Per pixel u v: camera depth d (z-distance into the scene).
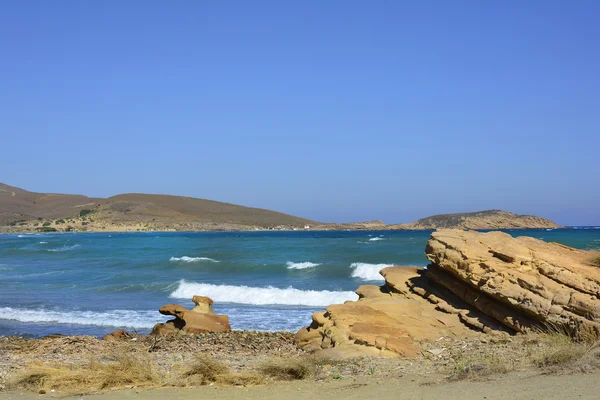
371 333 12.30
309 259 42.22
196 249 58.62
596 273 12.09
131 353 13.16
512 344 11.07
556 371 7.75
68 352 13.41
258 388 8.38
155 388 8.60
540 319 11.71
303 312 21.67
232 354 13.08
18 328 18.73
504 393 6.62
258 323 19.27
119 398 7.79
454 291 14.44
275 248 57.16
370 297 16.84
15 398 8.01
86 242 86.06
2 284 31.25
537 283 12.22
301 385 8.50
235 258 45.00
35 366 10.23
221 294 26.09
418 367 9.71
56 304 23.89
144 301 24.72
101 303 24.12
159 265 40.12
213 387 8.57
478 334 12.71
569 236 69.00
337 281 31.41
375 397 7.11
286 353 12.88
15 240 100.94
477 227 136.25
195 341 15.02
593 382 6.73
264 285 29.36
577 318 10.76
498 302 13.07
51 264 44.41
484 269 13.53
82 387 8.69
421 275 16.80
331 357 11.16
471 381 7.73
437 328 13.38
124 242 84.62
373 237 90.06
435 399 6.67
